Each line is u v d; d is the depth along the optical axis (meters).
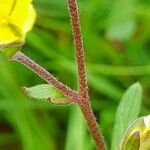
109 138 0.16
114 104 0.17
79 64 0.11
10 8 0.09
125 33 0.18
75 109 0.16
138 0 0.18
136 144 0.11
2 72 0.16
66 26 0.17
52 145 0.16
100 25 0.18
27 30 0.09
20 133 0.16
